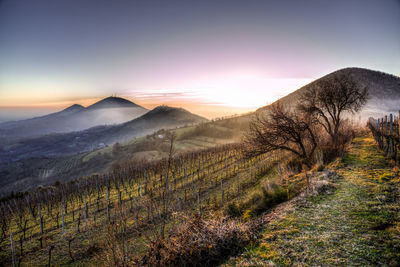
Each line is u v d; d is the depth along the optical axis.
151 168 32.84
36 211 21.59
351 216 5.81
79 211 19.42
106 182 28.92
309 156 15.27
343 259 4.18
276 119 15.14
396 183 7.55
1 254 12.52
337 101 19.55
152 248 5.76
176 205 11.81
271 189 9.44
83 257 10.94
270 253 4.73
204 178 23.88
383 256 4.09
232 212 9.22
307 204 7.08
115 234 6.46
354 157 11.97
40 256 11.88
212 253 5.16
